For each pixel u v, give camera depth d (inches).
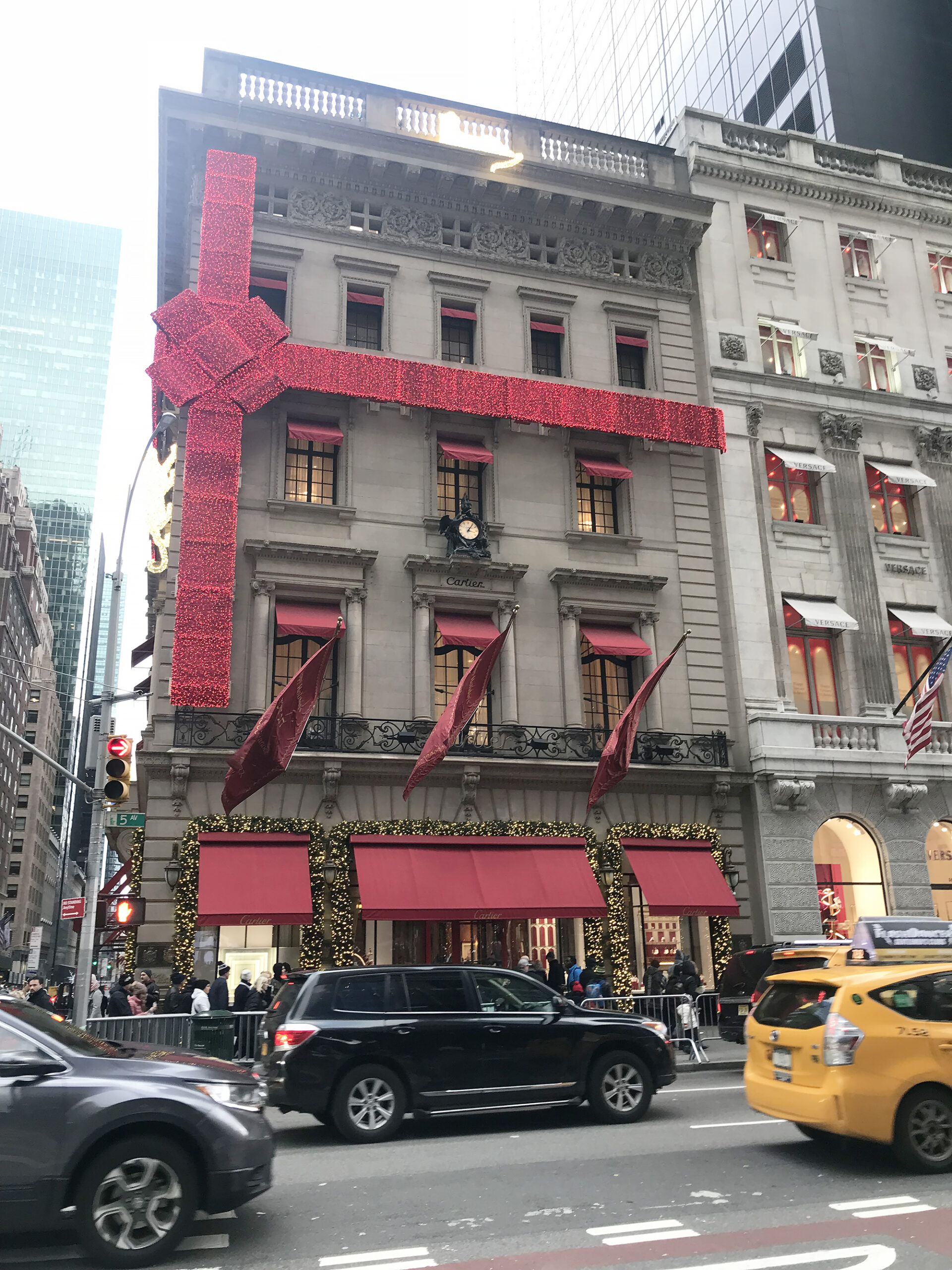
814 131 1692.9
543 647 987.3
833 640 1109.1
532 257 1114.1
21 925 4741.6
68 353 7662.4
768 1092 350.6
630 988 898.7
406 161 1043.3
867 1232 258.2
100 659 6904.5
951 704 1121.4
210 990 713.0
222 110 990.4
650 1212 282.5
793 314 1202.6
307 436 945.5
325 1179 335.3
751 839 998.4
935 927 447.5
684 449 1103.6
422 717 917.8
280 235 1010.1
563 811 943.0
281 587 920.9
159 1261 244.7
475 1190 314.2
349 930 840.9
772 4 1865.2
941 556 1171.9
